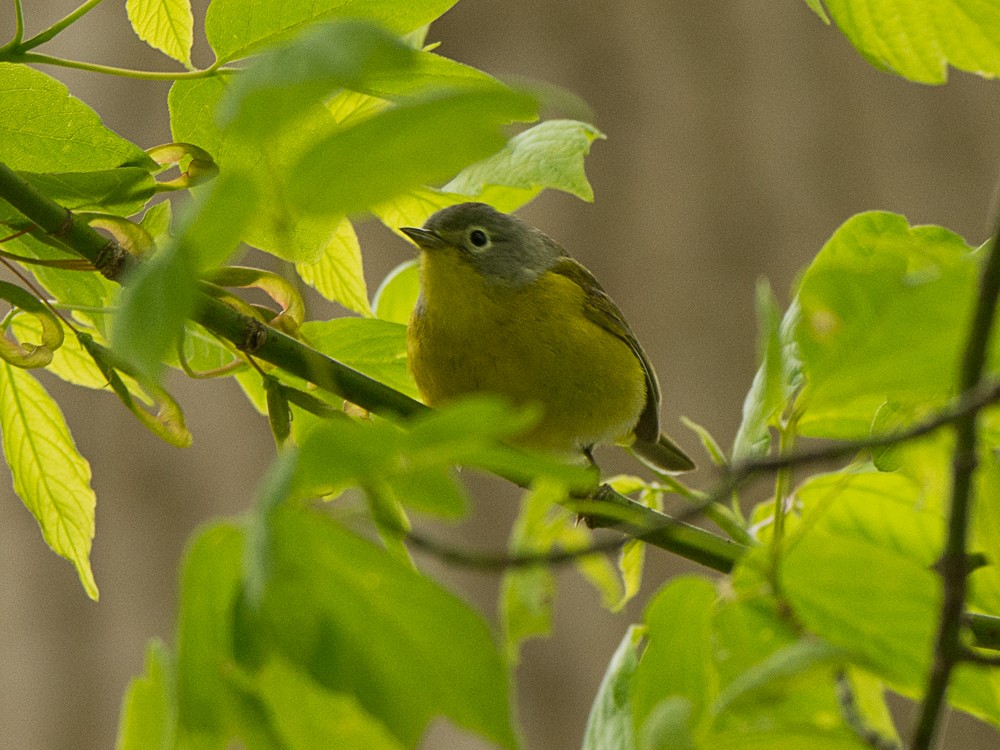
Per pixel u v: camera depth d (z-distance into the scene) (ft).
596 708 14.61
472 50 56.80
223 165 18.70
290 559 9.82
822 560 12.52
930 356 11.00
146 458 53.67
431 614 10.10
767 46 55.36
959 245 17.80
